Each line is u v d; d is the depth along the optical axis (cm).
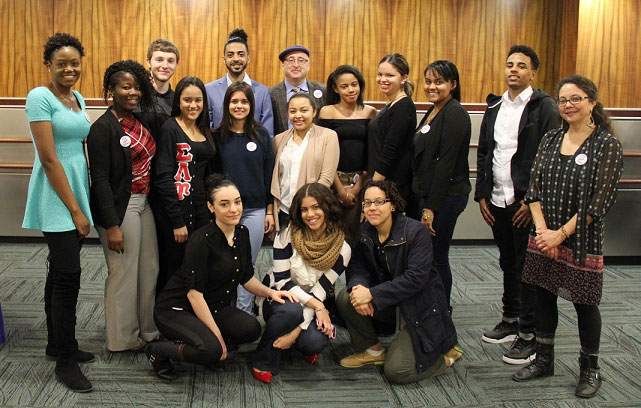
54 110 256
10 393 262
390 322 307
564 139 269
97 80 525
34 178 263
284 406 257
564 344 328
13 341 317
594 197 252
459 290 421
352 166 349
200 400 261
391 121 327
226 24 527
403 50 534
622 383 282
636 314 378
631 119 480
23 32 516
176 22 524
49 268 287
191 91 298
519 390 274
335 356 310
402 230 285
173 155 296
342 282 434
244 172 317
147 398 261
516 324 335
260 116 386
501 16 532
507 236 330
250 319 284
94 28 520
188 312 277
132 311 301
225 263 273
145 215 301
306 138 329
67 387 268
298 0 527
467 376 288
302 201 287
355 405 259
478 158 349
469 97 539
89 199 284
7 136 504
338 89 346
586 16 489
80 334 328
